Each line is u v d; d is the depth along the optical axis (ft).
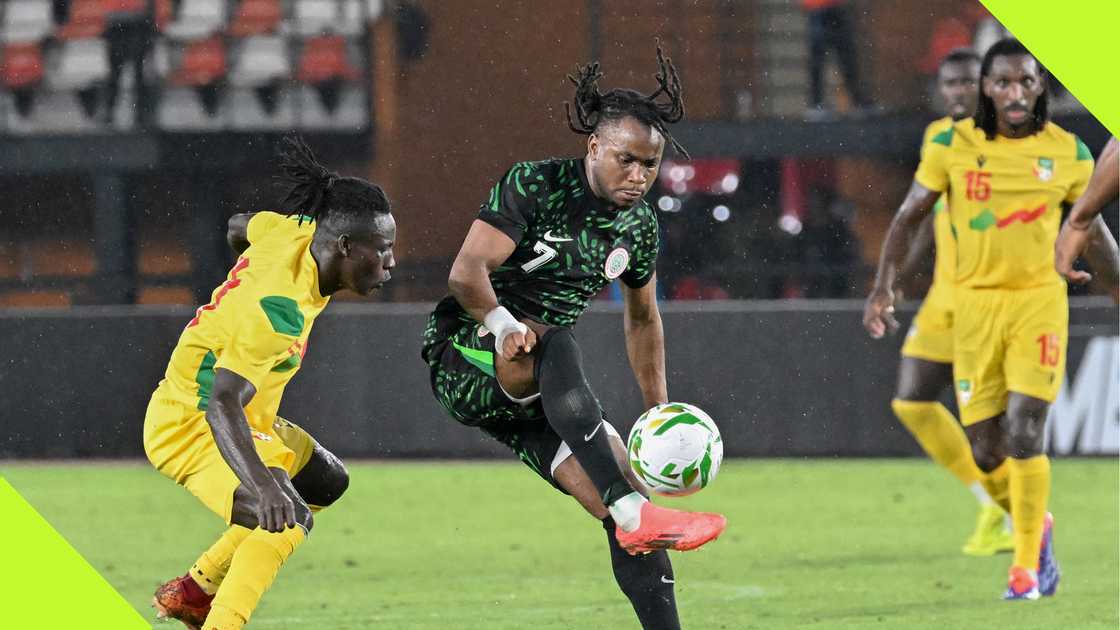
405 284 151.84
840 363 116.26
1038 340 69.87
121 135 157.07
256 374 46.70
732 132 154.71
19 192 159.94
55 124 167.94
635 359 54.29
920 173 74.49
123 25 169.48
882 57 166.81
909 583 70.38
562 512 93.35
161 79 168.96
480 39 167.43
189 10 171.12
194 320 49.75
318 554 79.66
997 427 72.90
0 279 156.87
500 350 46.57
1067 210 73.82
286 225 49.52
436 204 167.32
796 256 154.40
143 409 117.60
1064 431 114.83
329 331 116.78
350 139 167.53
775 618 62.18
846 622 61.21
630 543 44.88
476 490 102.12
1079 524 87.61
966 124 72.64
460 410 50.03
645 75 169.27
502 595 67.92
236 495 48.21
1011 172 70.95
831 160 157.69
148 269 158.10
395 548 81.30
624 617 62.59
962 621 61.41
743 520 89.97
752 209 155.12
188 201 158.30
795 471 110.32
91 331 117.60
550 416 46.03
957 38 165.68
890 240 76.48
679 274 153.17
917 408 80.38
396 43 168.25
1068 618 61.87
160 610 52.03
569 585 70.44
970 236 71.97
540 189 48.01
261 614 63.72
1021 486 67.15
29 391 117.39
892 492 100.32
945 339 79.10
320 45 169.78
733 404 116.26
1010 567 74.43
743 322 116.57
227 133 159.84
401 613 63.77
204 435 49.39
